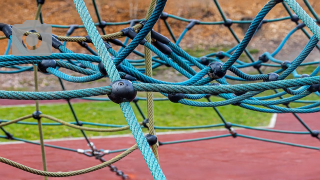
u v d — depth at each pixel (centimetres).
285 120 1280
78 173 292
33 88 1534
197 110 1362
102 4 1811
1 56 210
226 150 1015
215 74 215
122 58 190
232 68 232
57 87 1545
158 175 145
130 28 236
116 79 162
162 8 176
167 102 1431
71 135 1130
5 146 1031
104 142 1080
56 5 1711
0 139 1082
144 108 1342
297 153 987
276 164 922
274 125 1234
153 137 273
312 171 877
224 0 1958
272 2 175
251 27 185
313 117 1298
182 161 944
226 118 1295
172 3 1930
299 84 155
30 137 1106
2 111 1316
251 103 255
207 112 1346
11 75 1614
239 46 196
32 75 1627
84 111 1327
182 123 1242
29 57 213
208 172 880
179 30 1869
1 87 1528
